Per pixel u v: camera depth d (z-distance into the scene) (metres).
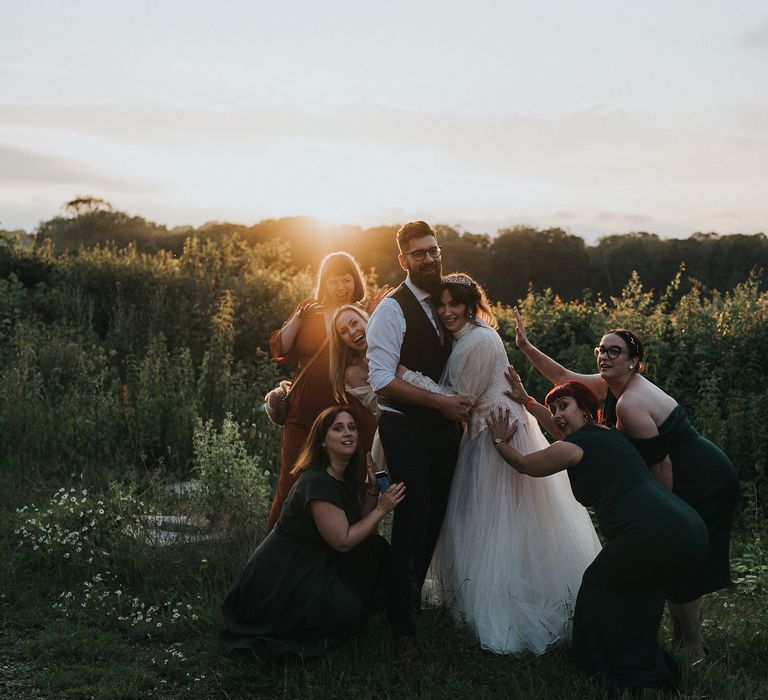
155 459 8.35
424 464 4.64
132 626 4.88
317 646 4.41
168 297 13.42
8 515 6.35
